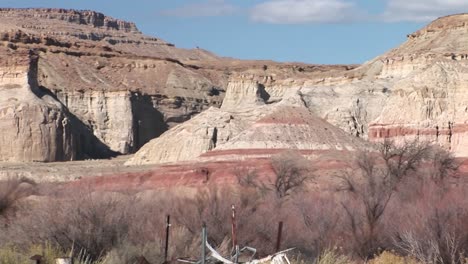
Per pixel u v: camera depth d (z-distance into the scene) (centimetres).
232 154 10444
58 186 6644
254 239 2680
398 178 5191
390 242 2877
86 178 9425
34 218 2530
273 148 10312
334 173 6431
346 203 3431
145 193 5459
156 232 2533
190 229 2716
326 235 2905
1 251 2102
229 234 2662
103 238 2433
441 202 3691
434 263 2422
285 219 3136
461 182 5206
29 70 19525
